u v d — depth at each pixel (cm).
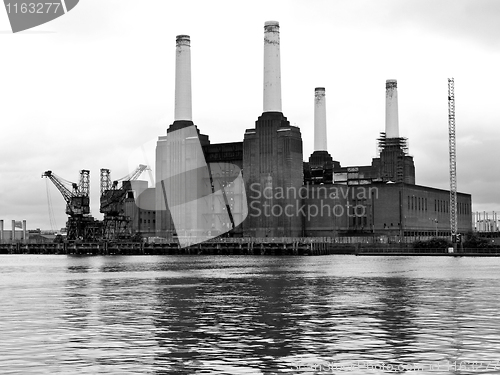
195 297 7212
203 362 3619
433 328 4684
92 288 8644
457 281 9231
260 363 3591
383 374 3344
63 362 3628
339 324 4938
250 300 6831
